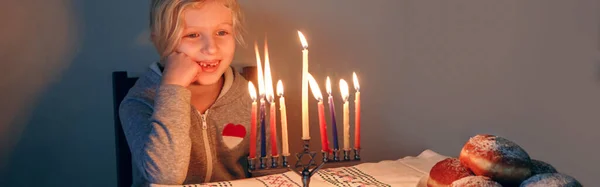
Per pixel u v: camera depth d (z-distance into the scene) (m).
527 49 1.94
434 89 1.91
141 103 1.27
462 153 0.90
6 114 1.53
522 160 0.85
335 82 1.81
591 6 1.96
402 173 1.12
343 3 1.79
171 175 1.12
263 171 0.91
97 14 1.56
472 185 0.80
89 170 1.64
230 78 1.38
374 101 1.86
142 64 1.63
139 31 1.61
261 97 0.92
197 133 1.30
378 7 1.83
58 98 1.57
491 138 0.89
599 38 1.97
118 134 1.40
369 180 1.08
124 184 1.41
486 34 1.92
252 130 0.92
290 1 1.73
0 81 1.51
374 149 1.88
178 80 1.18
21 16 1.50
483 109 1.95
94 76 1.59
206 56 1.25
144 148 1.13
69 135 1.60
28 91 1.54
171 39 1.22
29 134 1.56
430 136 1.94
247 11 1.68
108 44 1.59
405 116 1.90
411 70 1.89
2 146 1.54
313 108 1.79
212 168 1.33
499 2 1.91
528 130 1.98
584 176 2.03
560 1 1.93
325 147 0.91
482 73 1.93
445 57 1.91
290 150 1.77
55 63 1.55
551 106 1.98
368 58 1.84
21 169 1.57
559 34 1.95
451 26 1.89
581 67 1.98
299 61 1.76
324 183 1.06
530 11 1.92
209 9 1.24
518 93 1.96
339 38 1.80
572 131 2.00
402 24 1.86
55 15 1.53
